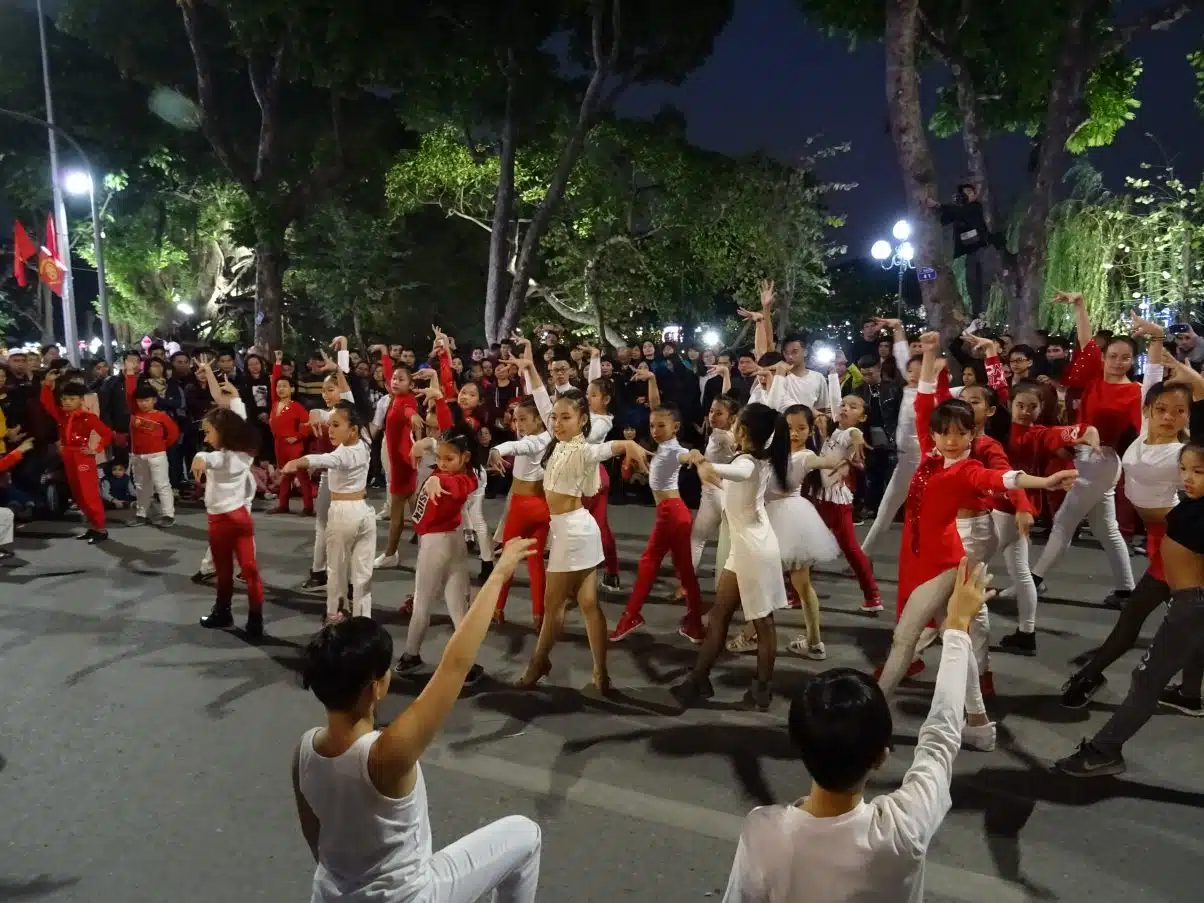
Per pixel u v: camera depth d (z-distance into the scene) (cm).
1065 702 530
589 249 2239
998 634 653
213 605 735
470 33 1823
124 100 2588
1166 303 1594
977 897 356
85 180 2006
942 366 583
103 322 2022
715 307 2588
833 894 210
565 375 868
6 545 930
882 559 870
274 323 2259
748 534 525
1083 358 723
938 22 1473
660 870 376
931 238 1152
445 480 577
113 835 405
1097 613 698
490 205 2239
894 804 220
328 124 2609
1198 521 418
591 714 530
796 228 2169
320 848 244
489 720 523
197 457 653
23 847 396
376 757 233
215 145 2197
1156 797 430
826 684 221
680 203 2158
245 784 451
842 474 689
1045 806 422
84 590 791
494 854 272
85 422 962
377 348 1374
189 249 3219
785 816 219
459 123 2095
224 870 378
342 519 644
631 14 1819
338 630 244
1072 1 1334
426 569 577
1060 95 1347
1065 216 1642
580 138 1806
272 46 2081
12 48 2542
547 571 556
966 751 478
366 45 1798
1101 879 367
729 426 689
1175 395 556
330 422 641
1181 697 524
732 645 637
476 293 3077
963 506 466
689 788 445
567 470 539
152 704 550
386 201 2645
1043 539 930
